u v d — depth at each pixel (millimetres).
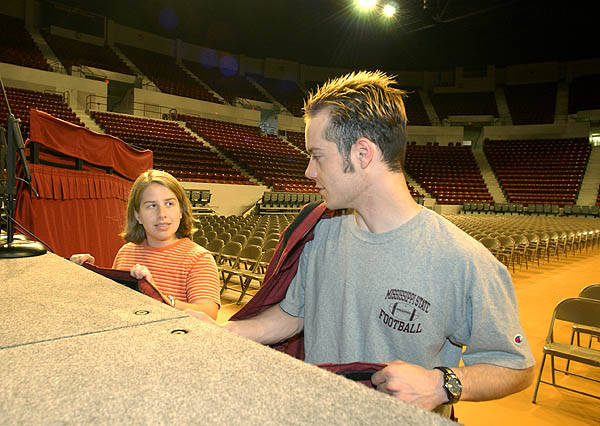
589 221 16328
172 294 1799
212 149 19500
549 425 2613
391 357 988
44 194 3391
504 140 26828
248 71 28953
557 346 3074
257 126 24500
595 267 8711
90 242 3967
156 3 23641
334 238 1165
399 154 1012
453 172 24516
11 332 652
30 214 3289
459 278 954
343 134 971
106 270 1335
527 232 9609
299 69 29859
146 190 1850
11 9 21312
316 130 1003
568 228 12281
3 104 14930
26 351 575
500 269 1003
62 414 413
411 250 986
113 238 4398
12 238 1544
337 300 1095
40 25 22031
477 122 27891
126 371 518
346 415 420
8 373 503
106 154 4332
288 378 509
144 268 1293
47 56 20094
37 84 17469
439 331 955
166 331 676
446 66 30172
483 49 27078
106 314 763
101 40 23656
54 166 3686
